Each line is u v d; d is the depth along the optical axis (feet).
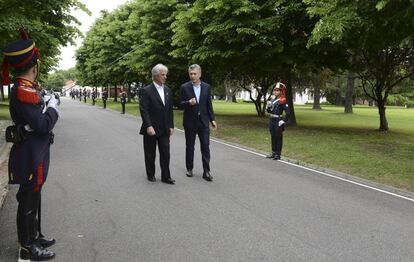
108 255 15.60
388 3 33.30
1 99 185.47
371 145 46.68
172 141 48.98
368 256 15.98
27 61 14.06
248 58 64.13
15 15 44.45
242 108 140.05
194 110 28.32
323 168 34.12
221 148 45.39
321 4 41.78
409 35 35.58
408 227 19.48
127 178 28.50
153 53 97.91
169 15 96.17
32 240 15.12
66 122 77.41
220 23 61.00
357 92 180.04
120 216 20.18
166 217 20.15
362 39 43.86
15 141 14.33
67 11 52.06
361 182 29.50
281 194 25.13
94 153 39.34
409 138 56.54
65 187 25.80
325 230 18.79
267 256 15.74
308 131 60.39
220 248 16.42
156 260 15.20
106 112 114.32
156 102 26.66
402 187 27.99
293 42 58.23
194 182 27.68
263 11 60.54
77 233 17.84
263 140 49.65
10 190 24.58
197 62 76.95
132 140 49.65
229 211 21.31
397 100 218.18
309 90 164.55
